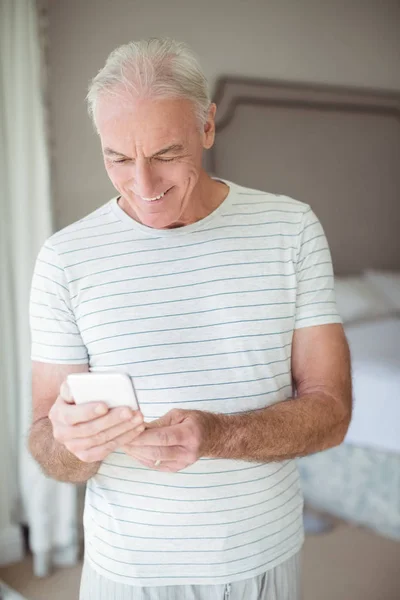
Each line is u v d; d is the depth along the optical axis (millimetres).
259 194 1442
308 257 1409
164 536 1304
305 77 4359
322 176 4504
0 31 2832
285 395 1396
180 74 1200
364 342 3736
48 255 1383
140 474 1311
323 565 3004
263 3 4098
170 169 1227
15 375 3006
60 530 3033
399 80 4891
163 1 3619
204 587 1317
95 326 1350
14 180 2912
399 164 4926
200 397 1323
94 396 1101
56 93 3258
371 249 4852
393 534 3213
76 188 3354
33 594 2844
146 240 1360
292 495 1390
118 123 1184
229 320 1339
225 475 1299
